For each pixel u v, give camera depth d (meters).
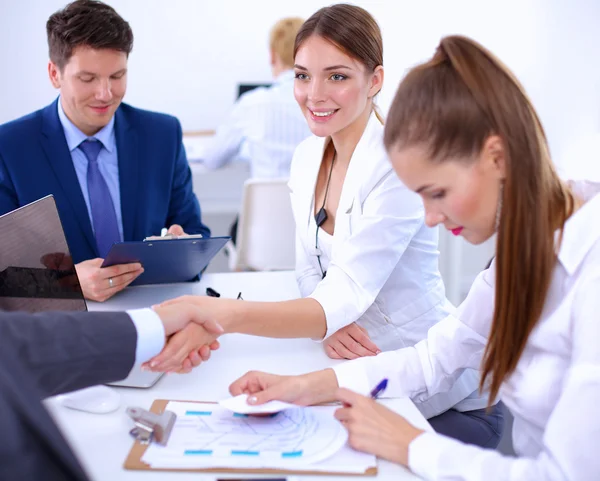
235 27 4.35
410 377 1.21
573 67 2.83
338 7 1.44
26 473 0.66
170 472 0.94
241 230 2.74
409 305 1.54
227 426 1.05
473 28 3.30
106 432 1.04
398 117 0.95
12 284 1.16
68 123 1.84
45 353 0.86
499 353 1.01
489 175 0.92
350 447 1.00
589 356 0.87
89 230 1.86
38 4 4.07
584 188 1.02
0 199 1.81
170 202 2.07
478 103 0.89
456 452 0.93
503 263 0.94
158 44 4.30
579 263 0.93
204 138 4.19
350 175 1.49
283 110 3.21
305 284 1.65
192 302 1.24
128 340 0.95
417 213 1.44
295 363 1.30
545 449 0.88
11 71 4.14
